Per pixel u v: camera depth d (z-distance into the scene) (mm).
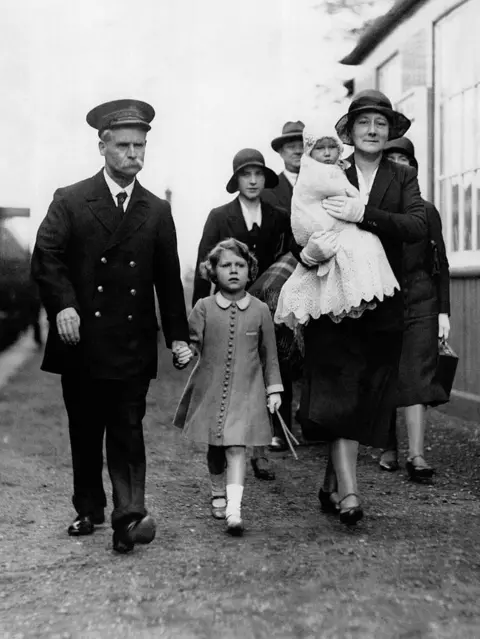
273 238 7113
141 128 4719
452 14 9461
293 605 3934
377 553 4684
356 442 5234
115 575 4371
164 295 4918
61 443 7957
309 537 5035
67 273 4711
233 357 5402
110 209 4750
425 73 10078
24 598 4090
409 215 5207
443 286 6793
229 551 4766
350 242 5039
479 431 8266
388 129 5398
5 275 17969
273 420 7504
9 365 14266
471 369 8898
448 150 9609
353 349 5141
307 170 5109
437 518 5473
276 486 6379
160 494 6137
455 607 3896
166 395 10711
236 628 3697
